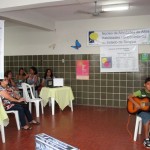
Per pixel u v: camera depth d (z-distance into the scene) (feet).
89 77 21.12
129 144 11.21
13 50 23.93
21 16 16.49
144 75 19.54
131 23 19.60
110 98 20.57
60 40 21.89
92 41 20.80
